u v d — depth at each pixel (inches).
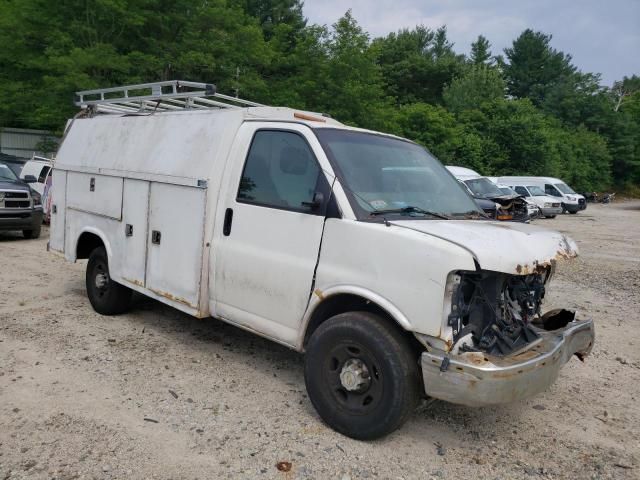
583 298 350.9
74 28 700.7
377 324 147.1
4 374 185.9
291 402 177.3
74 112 723.4
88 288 261.9
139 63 716.0
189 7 783.1
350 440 155.1
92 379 186.1
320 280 158.7
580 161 2126.0
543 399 192.9
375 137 193.6
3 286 302.7
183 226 198.5
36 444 144.9
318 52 934.4
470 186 818.2
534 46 2945.4
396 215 162.1
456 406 182.7
